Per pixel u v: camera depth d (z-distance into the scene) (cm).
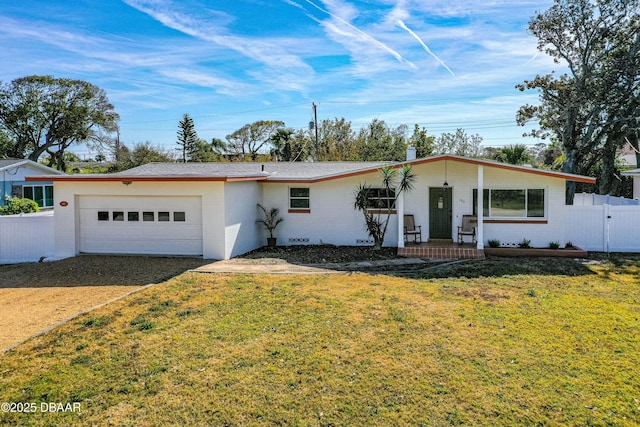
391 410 472
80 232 1424
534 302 852
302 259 1347
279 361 593
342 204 1617
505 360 588
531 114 2830
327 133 4269
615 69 2453
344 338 672
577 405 477
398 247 1422
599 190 2911
